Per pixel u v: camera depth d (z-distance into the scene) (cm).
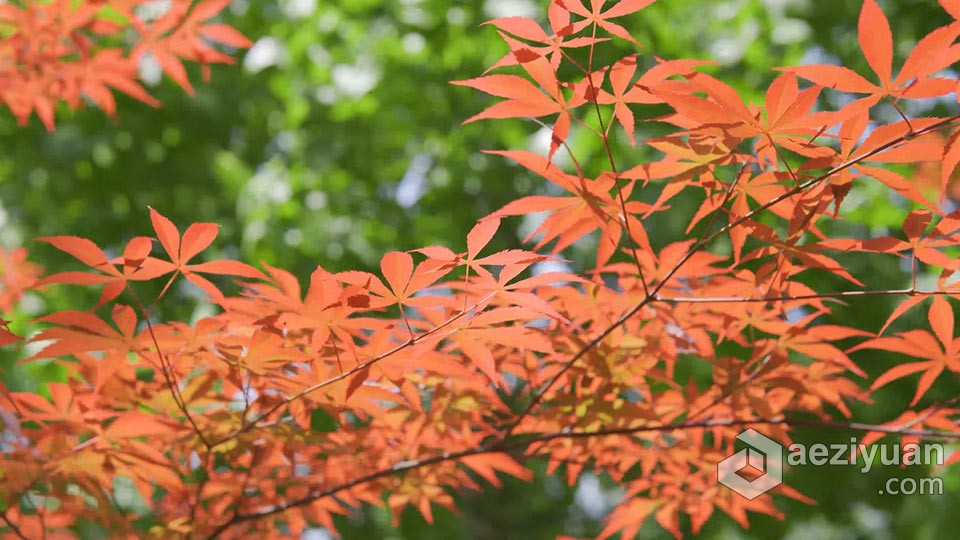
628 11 87
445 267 88
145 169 255
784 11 225
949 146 85
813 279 220
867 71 219
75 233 248
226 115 256
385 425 104
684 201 220
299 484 106
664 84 87
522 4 232
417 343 91
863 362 222
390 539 249
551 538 306
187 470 101
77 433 97
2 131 248
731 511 112
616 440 108
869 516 283
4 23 122
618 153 216
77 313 89
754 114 87
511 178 248
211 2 123
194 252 90
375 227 243
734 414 104
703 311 101
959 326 180
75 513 99
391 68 246
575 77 226
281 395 101
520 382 129
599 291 100
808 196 91
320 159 243
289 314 90
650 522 266
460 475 109
